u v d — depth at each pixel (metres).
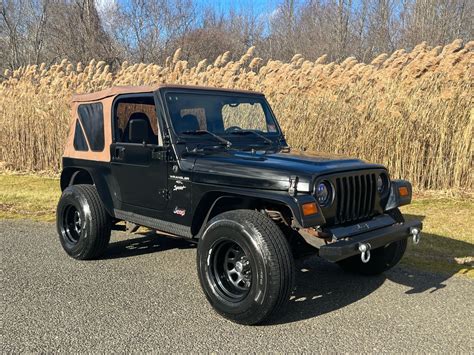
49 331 3.55
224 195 3.96
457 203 8.35
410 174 9.49
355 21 26.53
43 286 4.50
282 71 10.95
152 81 12.08
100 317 3.81
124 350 3.28
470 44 9.02
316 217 3.49
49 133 12.86
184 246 5.98
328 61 25.56
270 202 3.85
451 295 4.35
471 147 9.09
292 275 3.50
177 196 4.29
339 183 3.78
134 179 4.73
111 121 5.02
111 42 26.70
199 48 27.23
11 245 5.95
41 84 13.12
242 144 4.72
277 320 3.79
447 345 3.39
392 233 3.86
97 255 5.34
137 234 6.59
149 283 4.62
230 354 3.24
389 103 9.63
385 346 3.37
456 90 9.16
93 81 12.99
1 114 13.52
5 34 28.92
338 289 4.53
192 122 4.55
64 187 5.93
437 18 23.70
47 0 27.25
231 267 3.87
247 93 5.20
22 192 9.88
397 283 4.68
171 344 3.37
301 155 4.25
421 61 9.38
